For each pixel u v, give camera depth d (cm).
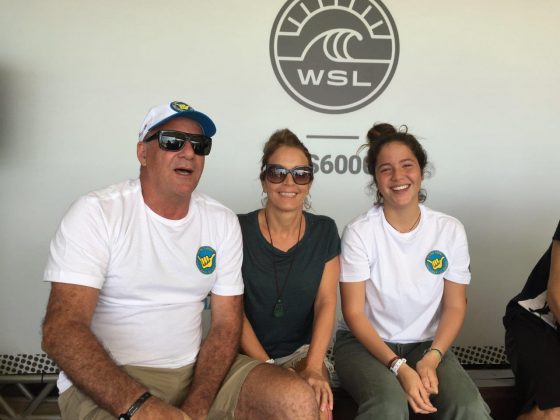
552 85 208
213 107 199
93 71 195
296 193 138
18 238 196
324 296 144
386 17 201
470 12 203
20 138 194
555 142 210
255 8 198
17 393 198
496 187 209
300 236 143
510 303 157
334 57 201
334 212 206
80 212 117
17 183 195
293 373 122
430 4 202
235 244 134
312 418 117
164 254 123
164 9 195
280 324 145
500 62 206
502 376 192
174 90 198
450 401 131
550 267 146
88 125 196
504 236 211
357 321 145
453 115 206
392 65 203
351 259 147
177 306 126
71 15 193
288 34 199
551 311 146
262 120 201
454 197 209
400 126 203
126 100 196
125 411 107
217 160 201
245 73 199
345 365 144
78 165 197
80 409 116
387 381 132
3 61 191
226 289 133
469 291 211
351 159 205
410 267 146
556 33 206
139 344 123
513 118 208
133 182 126
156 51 196
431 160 207
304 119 202
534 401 138
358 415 131
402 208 144
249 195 203
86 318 114
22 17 191
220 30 197
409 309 148
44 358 199
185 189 122
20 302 198
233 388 125
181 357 128
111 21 194
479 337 211
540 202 211
